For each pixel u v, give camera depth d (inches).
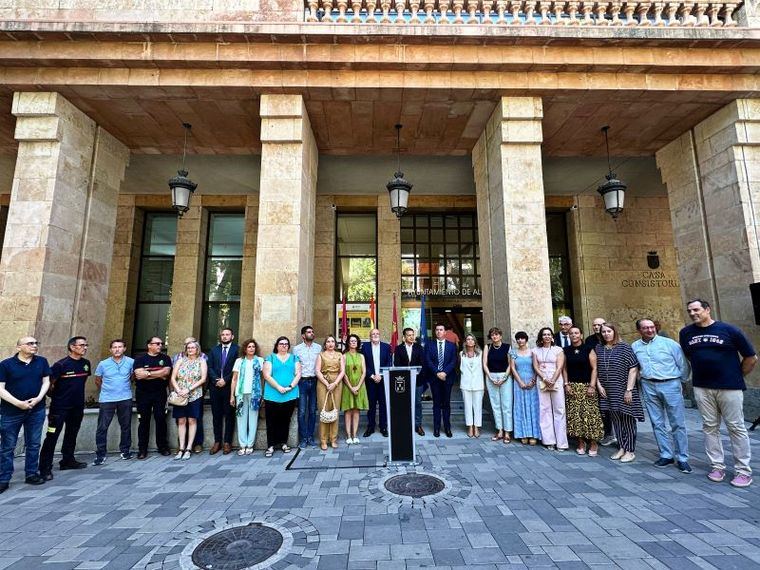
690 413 320.8
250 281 455.2
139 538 136.2
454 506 158.6
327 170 412.8
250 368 240.4
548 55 273.9
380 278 455.8
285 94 287.0
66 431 215.5
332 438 247.0
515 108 292.2
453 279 483.5
